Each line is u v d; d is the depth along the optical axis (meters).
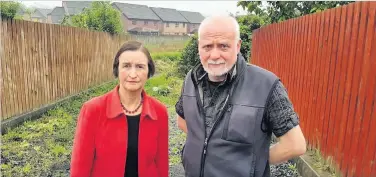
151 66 2.27
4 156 4.98
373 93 3.26
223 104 2.06
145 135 2.27
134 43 2.23
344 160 3.75
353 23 3.66
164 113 2.41
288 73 6.06
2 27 6.23
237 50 2.06
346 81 3.76
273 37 7.30
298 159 4.70
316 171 4.08
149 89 12.70
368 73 3.34
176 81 15.41
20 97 6.92
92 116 2.19
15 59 6.72
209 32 2.02
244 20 14.05
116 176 2.21
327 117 4.25
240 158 1.99
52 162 4.84
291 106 2.00
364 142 3.38
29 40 7.31
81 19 16.03
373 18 3.29
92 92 11.70
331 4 8.47
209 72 2.04
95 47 12.92
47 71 8.30
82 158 2.18
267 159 2.05
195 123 2.13
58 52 9.03
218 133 2.03
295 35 5.66
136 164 2.28
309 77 4.93
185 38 42.47
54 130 6.57
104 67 14.40
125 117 2.22
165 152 2.45
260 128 1.99
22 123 6.75
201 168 2.10
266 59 8.01
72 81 10.29
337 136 3.95
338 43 4.01
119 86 2.31
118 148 2.20
